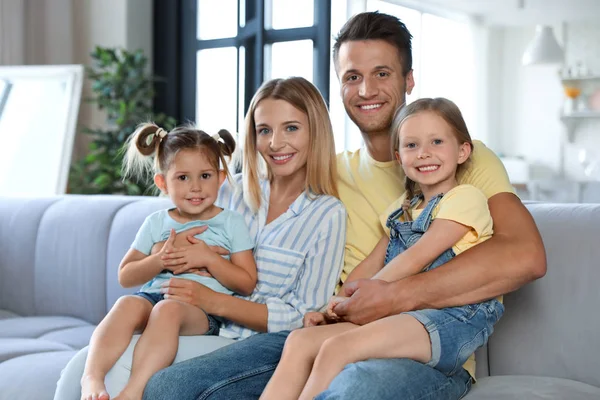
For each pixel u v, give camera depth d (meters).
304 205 1.85
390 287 1.56
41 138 4.40
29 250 2.78
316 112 1.85
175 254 1.74
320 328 1.53
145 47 5.76
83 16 5.80
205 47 5.69
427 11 5.42
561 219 1.80
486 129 5.77
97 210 2.65
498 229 1.62
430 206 1.68
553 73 5.49
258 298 1.80
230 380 1.47
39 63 5.67
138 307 1.64
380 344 1.43
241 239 1.81
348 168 1.95
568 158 5.45
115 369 1.53
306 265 1.79
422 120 1.69
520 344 1.78
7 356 2.06
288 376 1.45
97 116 5.70
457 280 1.53
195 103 5.75
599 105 5.30
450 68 5.62
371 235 1.86
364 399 1.29
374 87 1.87
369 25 1.88
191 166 1.79
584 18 5.28
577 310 1.71
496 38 5.67
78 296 2.62
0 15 5.36
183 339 1.64
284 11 5.27
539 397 1.53
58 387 1.58
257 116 1.85
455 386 1.51
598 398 1.55
